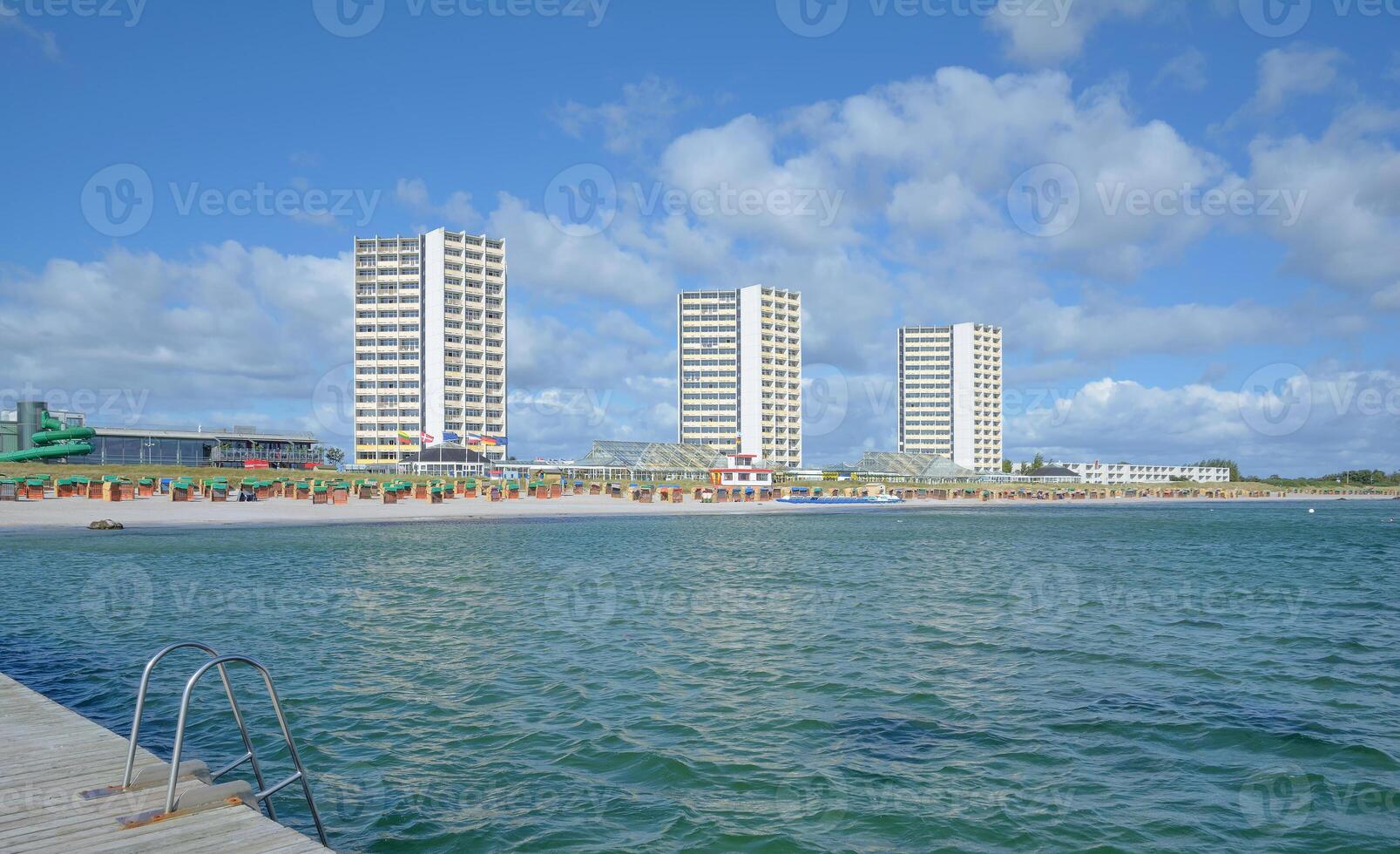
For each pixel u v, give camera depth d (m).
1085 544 53.75
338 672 17.22
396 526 59.06
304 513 65.88
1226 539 59.69
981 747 12.89
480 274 187.25
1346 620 24.33
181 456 117.12
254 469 108.75
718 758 12.33
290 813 10.33
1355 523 84.75
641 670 17.55
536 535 54.19
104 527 49.34
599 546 47.38
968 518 91.50
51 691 15.52
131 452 112.25
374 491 88.12
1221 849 9.45
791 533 60.97
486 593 27.67
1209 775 11.76
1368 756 12.56
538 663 18.08
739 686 16.38
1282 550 49.94
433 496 83.06
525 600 26.28
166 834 7.31
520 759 12.25
